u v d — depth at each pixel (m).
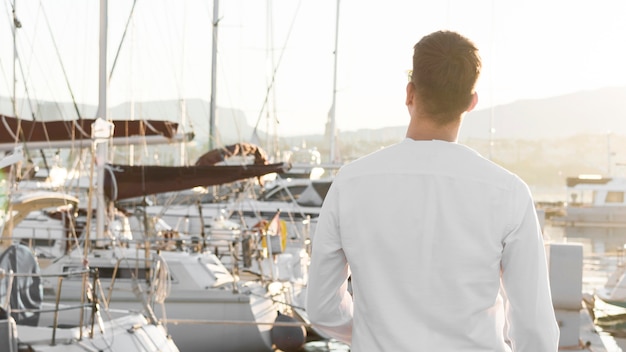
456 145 1.95
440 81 1.91
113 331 6.92
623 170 56.47
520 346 1.91
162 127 12.27
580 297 9.56
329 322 2.07
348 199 1.95
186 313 10.20
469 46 1.93
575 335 9.59
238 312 10.32
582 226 43.78
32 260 6.84
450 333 1.86
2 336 5.41
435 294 1.87
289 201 20.16
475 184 1.88
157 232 12.87
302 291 12.40
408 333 1.87
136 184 11.50
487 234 1.87
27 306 6.74
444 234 1.88
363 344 1.93
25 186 13.49
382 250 1.91
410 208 1.90
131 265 10.36
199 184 11.56
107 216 11.52
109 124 8.58
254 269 12.65
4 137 10.41
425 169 1.92
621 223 43.59
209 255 11.28
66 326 7.00
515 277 1.88
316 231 2.03
